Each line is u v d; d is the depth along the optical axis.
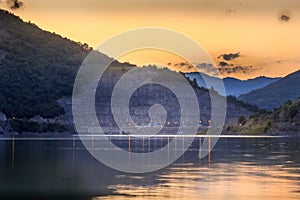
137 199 49.06
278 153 105.50
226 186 56.28
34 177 64.31
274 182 59.00
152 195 51.00
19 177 64.31
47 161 85.25
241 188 54.88
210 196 50.38
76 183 59.12
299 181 59.78
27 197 50.91
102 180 61.53
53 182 60.00
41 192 53.38
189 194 51.44
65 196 51.12
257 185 56.78
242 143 155.50
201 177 63.81
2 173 68.25
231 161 85.69
